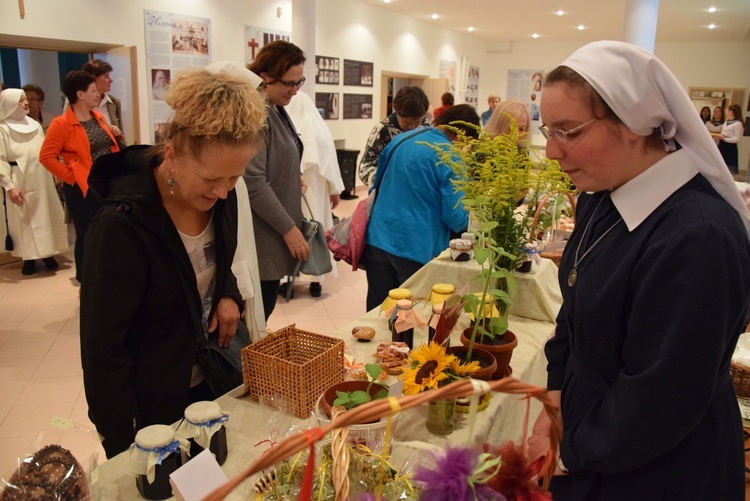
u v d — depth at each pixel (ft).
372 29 31.24
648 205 3.28
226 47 22.00
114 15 17.87
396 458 3.78
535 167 5.92
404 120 12.75
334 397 4.14
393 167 8.69
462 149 6.34
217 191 3.94
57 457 3.23
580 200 4.36
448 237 9.02
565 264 4.18
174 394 4.59
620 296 3.34
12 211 14.98
